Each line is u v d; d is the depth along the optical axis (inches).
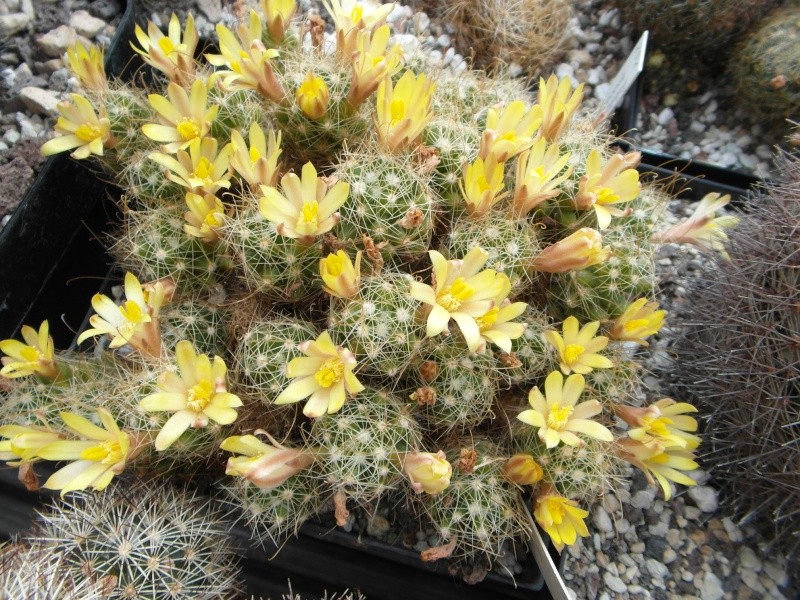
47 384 7.4
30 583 5.8
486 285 6.1
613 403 7.5
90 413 7.0
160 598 6.3
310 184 6.2
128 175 8.0
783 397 7.3
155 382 6.5
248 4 11.2
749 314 7.7
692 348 8.8
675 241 8.7
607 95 11.8
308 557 7.8
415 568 7.8
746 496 8.4
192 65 8.5
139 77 11.0
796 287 7.4
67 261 9.9
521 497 7.5
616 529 8.8
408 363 6.4
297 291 6.9
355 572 7.8
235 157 6.6
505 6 11.8
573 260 6.6
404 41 11.0
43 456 6.2
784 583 8.6
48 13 10.8
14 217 9.0
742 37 11.5
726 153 12.0
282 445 6.5
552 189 7.0
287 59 8.0
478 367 6.7
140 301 6.6
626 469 8.9
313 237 6.3
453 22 12.3
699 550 8.8
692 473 9.1
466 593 7.7
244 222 6.6
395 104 6.7
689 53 12.1
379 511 7.9
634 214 7.7
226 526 7.4
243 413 7.0
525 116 7.2
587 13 13.1
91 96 8.3
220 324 7.5
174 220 7.4
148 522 6.5
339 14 7.8
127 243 8.1
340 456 6.2
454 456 7.1
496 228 6.8
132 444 6.4
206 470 7.7
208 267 7.5
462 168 7.1
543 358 7.1
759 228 8.1
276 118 7.4
